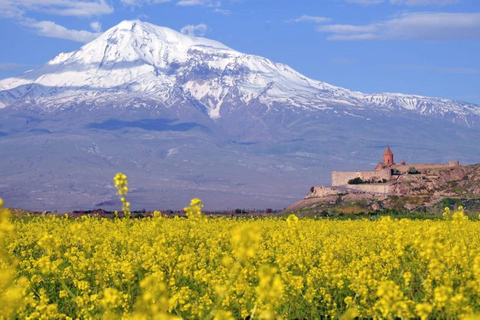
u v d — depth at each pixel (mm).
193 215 16484
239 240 13016
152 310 12312
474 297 18328
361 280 19188
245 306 18938
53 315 15898
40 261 17531
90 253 28578
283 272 20953
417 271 20797
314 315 20406
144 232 35938
